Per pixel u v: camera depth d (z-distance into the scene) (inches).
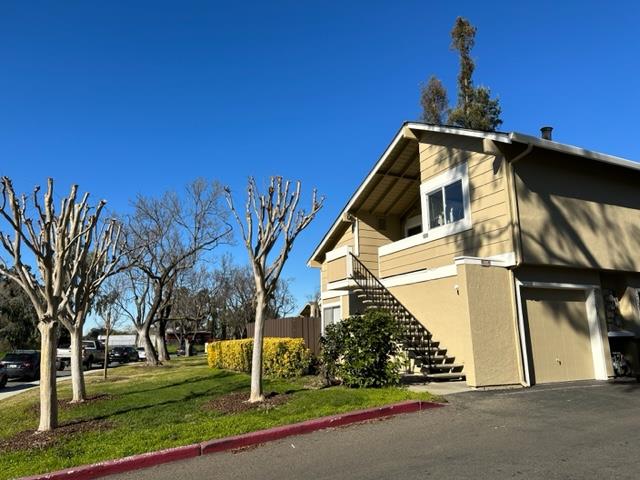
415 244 625.3
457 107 1080.2
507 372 464.1
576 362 516.4
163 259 1120.2
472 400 389.7
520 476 215.2
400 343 501.0
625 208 578.6
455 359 520.7
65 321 492.4
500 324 473.1
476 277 470.6
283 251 431.8
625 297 576.4
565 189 530.0
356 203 755.4
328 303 768.3
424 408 364.2
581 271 536.1
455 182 567.5
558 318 516.4
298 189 442.9
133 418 369.1
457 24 1103.0
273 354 587.2
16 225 343.3
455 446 268.1
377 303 573.3
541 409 354.9
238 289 2101.4
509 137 476.7
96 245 556.4
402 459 250.1
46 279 350.6
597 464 227.1
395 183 726.5
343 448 276.7
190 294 1913.1
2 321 1994.3
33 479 243.0
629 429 291.4
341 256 691.4
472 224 534.6
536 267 502.9
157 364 1045.2
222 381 574.9
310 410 349.1
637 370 533.6
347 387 447.8
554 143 495.2
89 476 251.0
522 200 494.9
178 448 275.4
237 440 290.5
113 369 975.0
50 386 350.3
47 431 339.0
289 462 256.8
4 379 869.2
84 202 385.1
